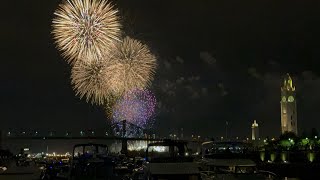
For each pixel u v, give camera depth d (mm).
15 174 43656
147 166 22531
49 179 38500
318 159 90312
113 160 31312
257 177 22172
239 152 27375
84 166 29172
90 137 131375
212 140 30719
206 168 24094
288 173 68938
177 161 23516
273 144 158000
